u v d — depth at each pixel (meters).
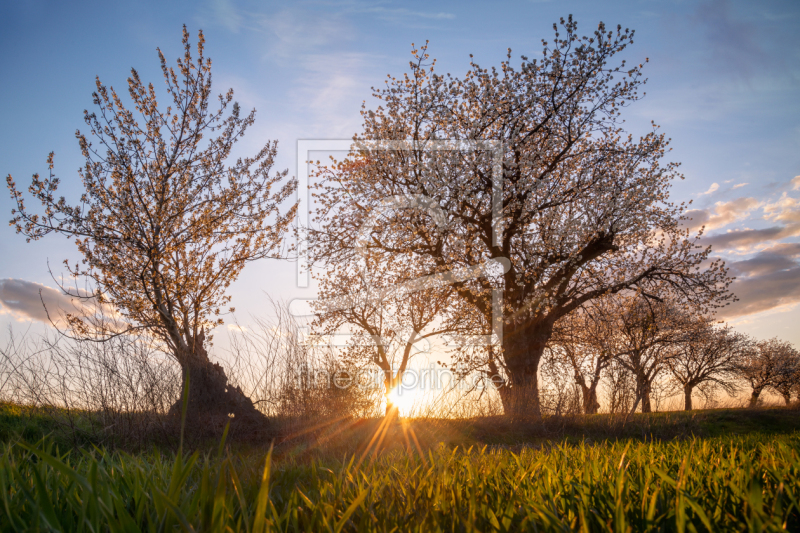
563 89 13.38
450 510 1.46
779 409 14.57
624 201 13.88
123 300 8.95
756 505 1.04
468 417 9.14
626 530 1.14
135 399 6.30
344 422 7.14
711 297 15.52
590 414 9.94
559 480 1.90
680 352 17.72
